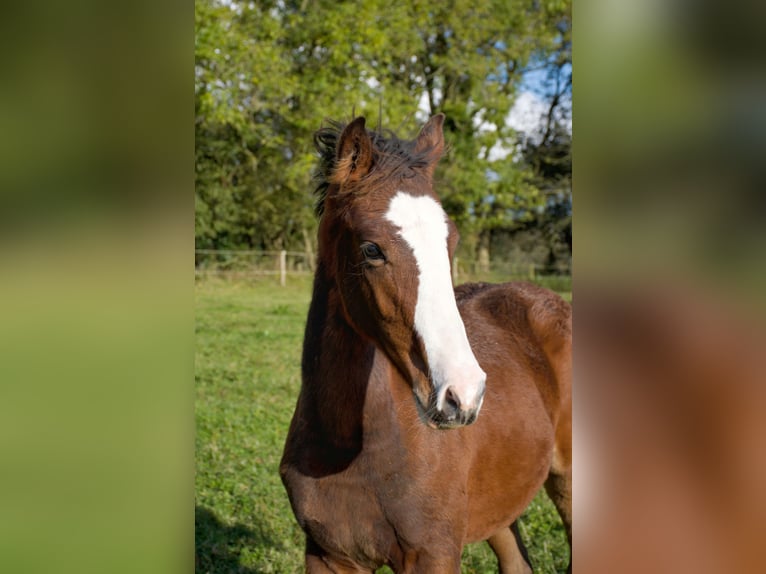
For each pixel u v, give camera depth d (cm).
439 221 188
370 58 1588
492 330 291
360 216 190
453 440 220
